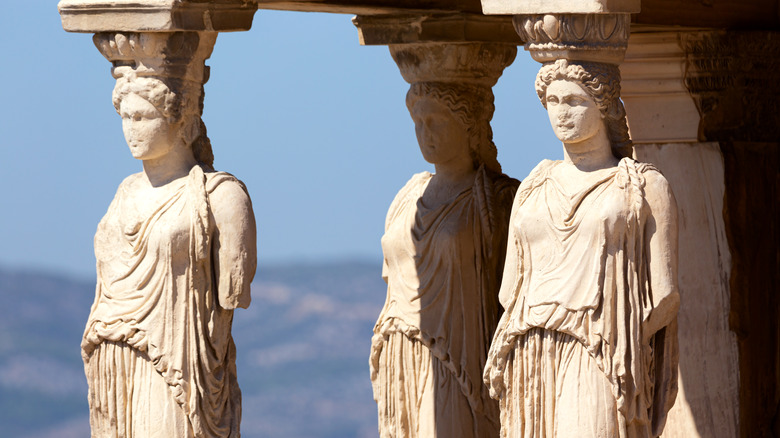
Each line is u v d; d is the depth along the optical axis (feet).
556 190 51.85
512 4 50.78
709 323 71.46
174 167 54.29
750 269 71.05
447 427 64.69
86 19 53.47
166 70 53.21
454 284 64.39
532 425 52.54
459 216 64.54
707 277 71.41
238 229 53.36
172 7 51.98
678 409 72.28
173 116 53.52
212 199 53.36
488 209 63.87
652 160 72.69
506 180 65.41
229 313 54.13
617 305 50.62
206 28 53.57
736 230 70.95
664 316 51.29
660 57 71.26
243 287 53.52
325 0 64.08
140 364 53.78
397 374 66.39
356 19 68.33
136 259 53.52
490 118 66.80
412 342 65.77
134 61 53.62
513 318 52.85
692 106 71.31
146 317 53.36
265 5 64.54
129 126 53.72
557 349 51.70
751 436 71.36
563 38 50.21
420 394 65.77
